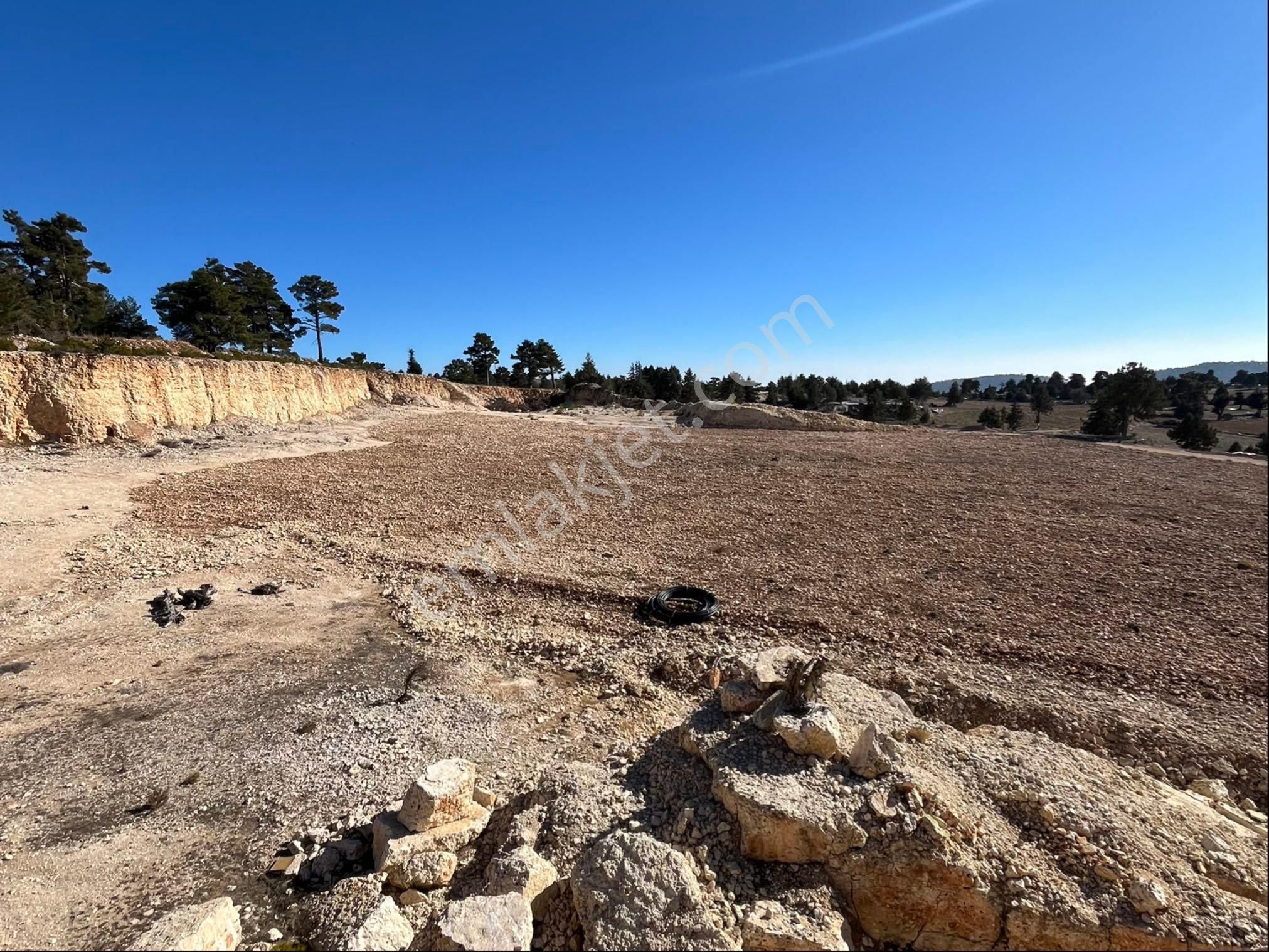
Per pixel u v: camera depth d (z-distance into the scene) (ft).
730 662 23.26
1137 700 20.51
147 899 13.07
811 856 12.65
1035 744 17.07
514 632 26.76
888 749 14.19
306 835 14.92
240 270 162.71
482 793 15.87
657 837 13.52
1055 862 12.53
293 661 24.32
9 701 21.12
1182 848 13.21
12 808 15.87
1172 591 30.42
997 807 13.83
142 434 69.56
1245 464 70.18
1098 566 34.24
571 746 18.70
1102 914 11.37
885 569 34.06
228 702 21.26
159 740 19.01
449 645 25.71
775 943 10.73
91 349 77.92
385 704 21.18
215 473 59.47
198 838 14.97
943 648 24.18
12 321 88.12
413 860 13.17
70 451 60.75
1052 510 48.01
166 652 24.86
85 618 27.61
